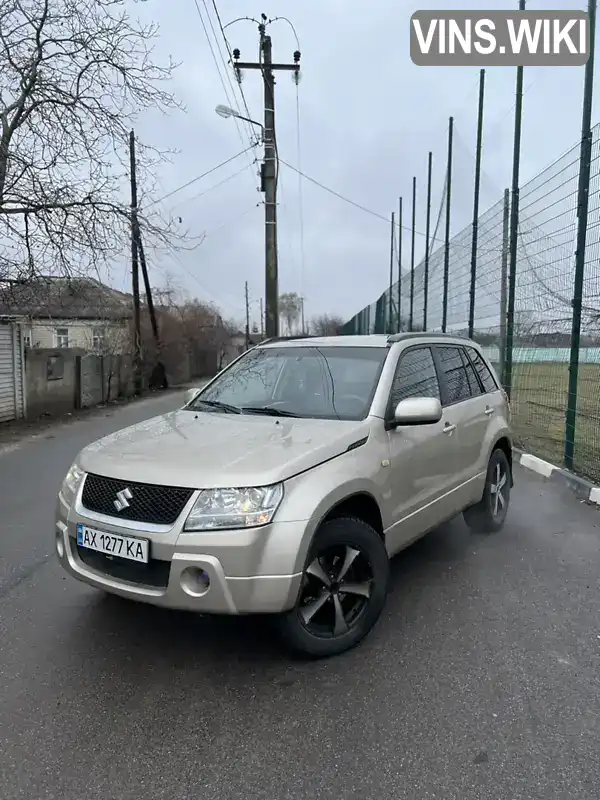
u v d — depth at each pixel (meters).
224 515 2.83
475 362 5.38
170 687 2.98
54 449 10.27
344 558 3.28
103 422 14.34
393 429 3.79
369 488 3.40
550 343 8.27
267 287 18.12
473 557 4.73
